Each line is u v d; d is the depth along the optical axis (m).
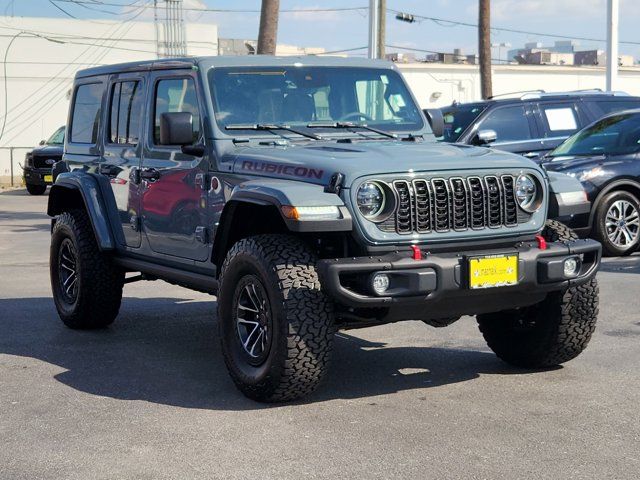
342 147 6.34
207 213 6.69
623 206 12.16
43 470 4.78
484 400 5.85
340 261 5.44
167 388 6.33
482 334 7.30
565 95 15.42
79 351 7.54
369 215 5.61
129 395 6.17
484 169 5.89
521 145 14.82
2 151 43.22
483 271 5.62
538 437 5.10
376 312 5.78
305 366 5.59
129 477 4.64
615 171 12.09
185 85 7.04
